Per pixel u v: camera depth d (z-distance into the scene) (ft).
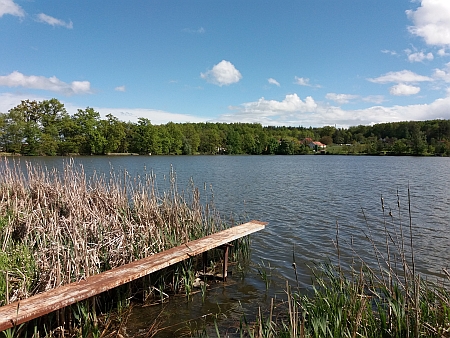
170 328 18.93
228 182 94.38
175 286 23.47
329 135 516.32
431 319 15.31
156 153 290.97
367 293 20.99
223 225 35.83
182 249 23.03
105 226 25.71
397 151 335.67
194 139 338.34
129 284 21.57
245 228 29.40
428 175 118.01
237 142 376.27
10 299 16.58
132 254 22.70
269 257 31.40
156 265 19.77
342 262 29.84
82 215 28.76
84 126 238.89
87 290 16.12
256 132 428.15
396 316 14.94
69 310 17.72
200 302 22.18
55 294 15.72
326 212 52.80
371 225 44.09
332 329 15.38
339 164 195.11
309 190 78.54
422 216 49.49
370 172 133.28
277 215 50.52
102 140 241.96
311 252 32.83
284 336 15.19
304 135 522.47
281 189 80.12
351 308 16.35
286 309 20.56
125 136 266.98
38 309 14.16
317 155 375.86
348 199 65.46
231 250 30.66
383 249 33.91
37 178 41.45
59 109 241.35
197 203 34.63
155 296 22.82
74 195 32.35
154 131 285.64
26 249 21.88
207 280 25.85
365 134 461.78
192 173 123.03
